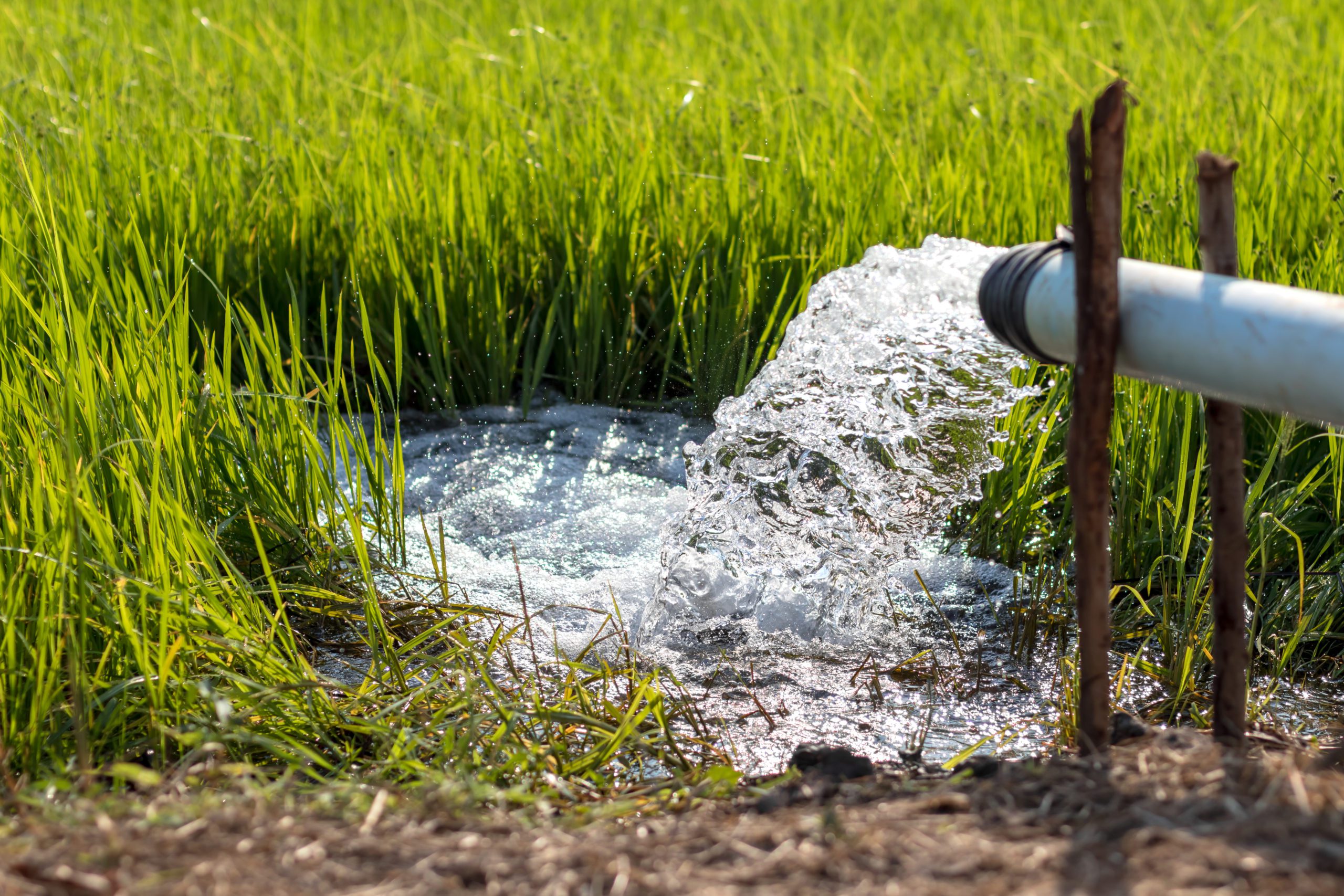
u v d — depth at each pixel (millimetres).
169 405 3406
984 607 3729
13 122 5266
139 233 4547
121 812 2115
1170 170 5570
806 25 9930
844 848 1897
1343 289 4102
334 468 3713
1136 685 3199
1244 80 7102
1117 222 2146
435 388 5203
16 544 2754
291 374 4930
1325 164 5543
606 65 7965
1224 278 2113
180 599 2865
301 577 3631
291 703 2773
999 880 1765
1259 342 1988
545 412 5238
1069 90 7316
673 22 10125
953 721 3092
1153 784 2098
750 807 2307
